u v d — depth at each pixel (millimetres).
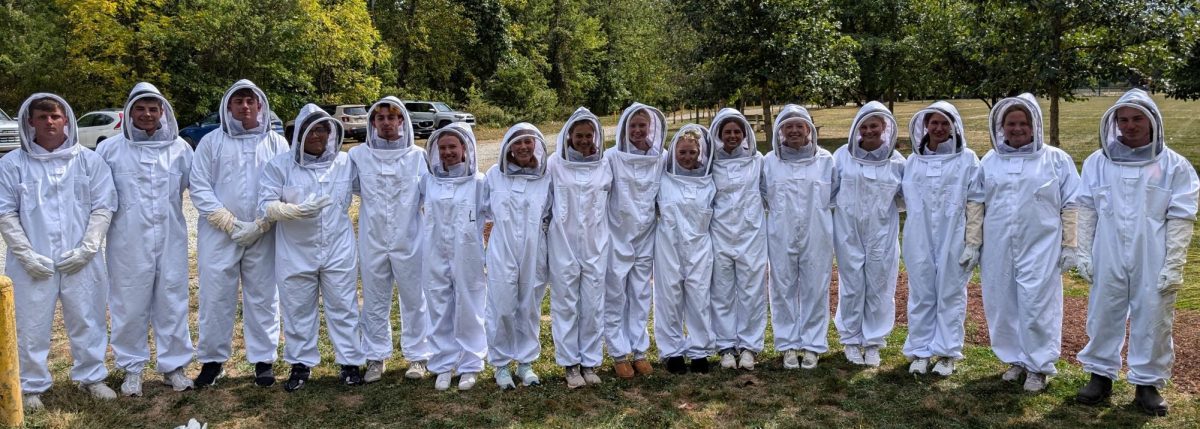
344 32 28422
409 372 4914
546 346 5621
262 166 4680
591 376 4840
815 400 4500
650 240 4902
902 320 6129
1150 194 4082
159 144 4508
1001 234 4516
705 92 17375
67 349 5523
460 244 4641
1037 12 12117
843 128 31031
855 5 20391
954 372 4910
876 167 4848
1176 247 4020
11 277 4238
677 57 19141
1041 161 4438
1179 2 11914
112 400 4508
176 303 4625
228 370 5102
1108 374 4352
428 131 28547
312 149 4590
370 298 4770
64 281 4301
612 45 53125
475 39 39250
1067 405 4367
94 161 4371
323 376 5016
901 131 28156
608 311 4891
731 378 4895
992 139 4621
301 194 4523
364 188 4648
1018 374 4742
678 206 4785
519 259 4625
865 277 4992
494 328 4699
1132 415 4211
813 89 16453
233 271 4648
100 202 4363
